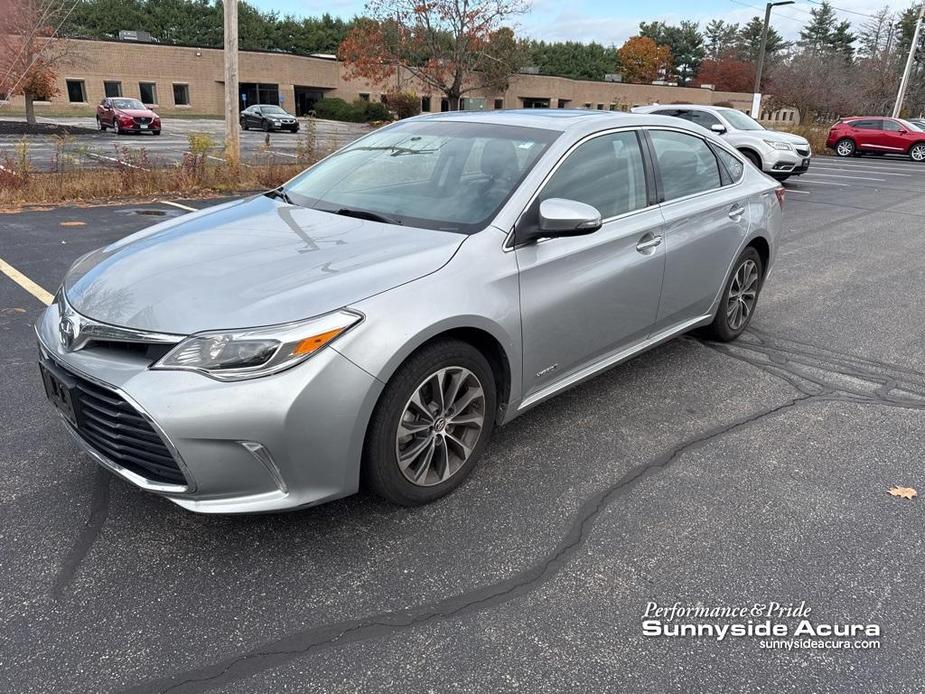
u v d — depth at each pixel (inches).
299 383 92.9
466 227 120.0
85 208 386.9
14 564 100.0
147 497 116.7
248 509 96.0
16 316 199.5
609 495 121.7
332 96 2111.2
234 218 134.2
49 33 672.4
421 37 827.4
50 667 82.9
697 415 153.8
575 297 130.0
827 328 219.6
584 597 97.0
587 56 3097.9
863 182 692.7
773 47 3398.1
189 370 91.8
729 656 87.6
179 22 2477.9
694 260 164.4
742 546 108.8
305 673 83.4
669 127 164.9
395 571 101.1
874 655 88.3
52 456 128.0
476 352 114.0
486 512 115.8
